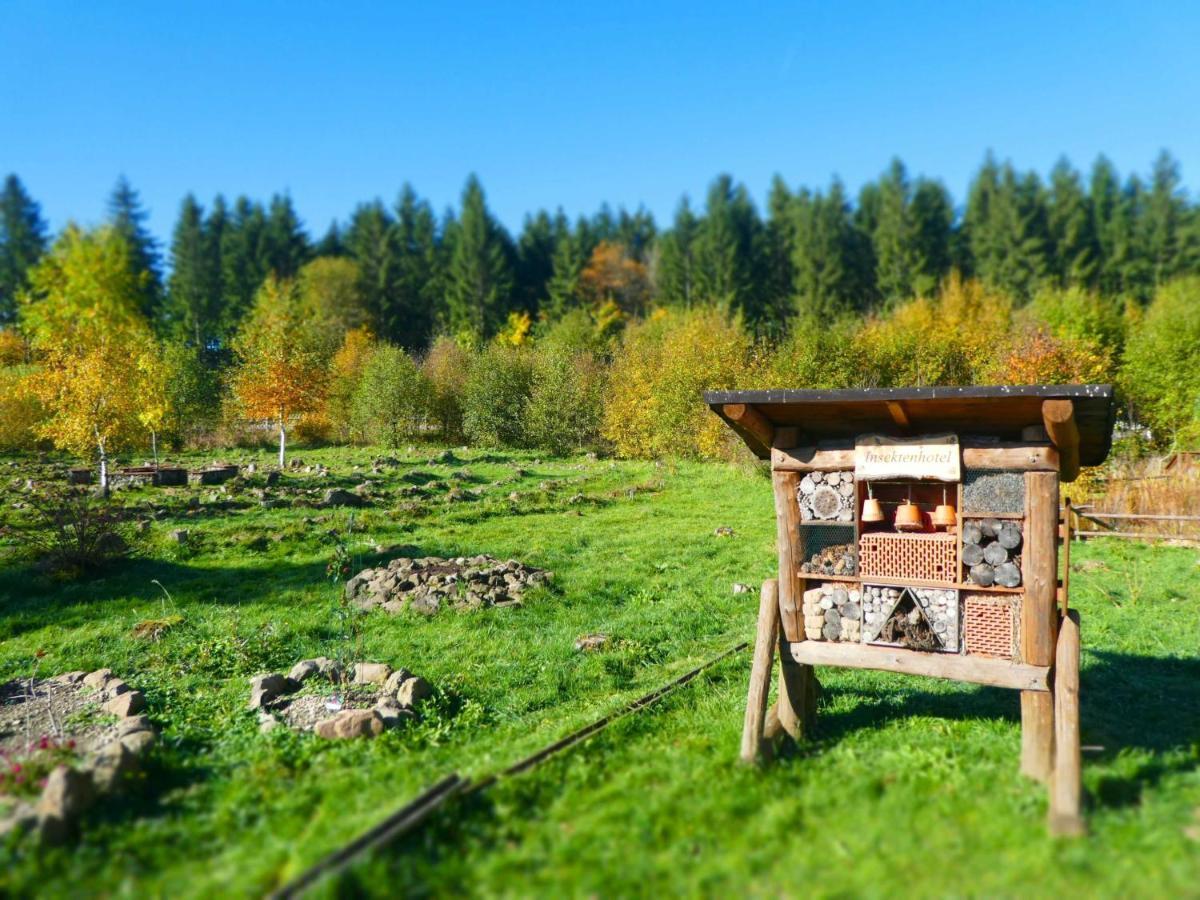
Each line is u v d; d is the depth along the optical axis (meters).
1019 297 59.00
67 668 9.76
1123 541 17.05
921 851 4.80
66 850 4.92
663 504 24.38
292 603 13.05
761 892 4.51
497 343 57.72
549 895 4.46
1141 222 60.75
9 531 17.08
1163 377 30.91
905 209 64.94
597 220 93.38
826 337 34.41
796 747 6.75
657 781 6.00
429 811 5.21
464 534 19.30
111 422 23.28
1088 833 4.92
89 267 39.41
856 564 6.51
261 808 5.66
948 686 8.58
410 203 81.38
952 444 6.08
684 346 37.78
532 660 10.23
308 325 46.69
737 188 76.06
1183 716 7.48
